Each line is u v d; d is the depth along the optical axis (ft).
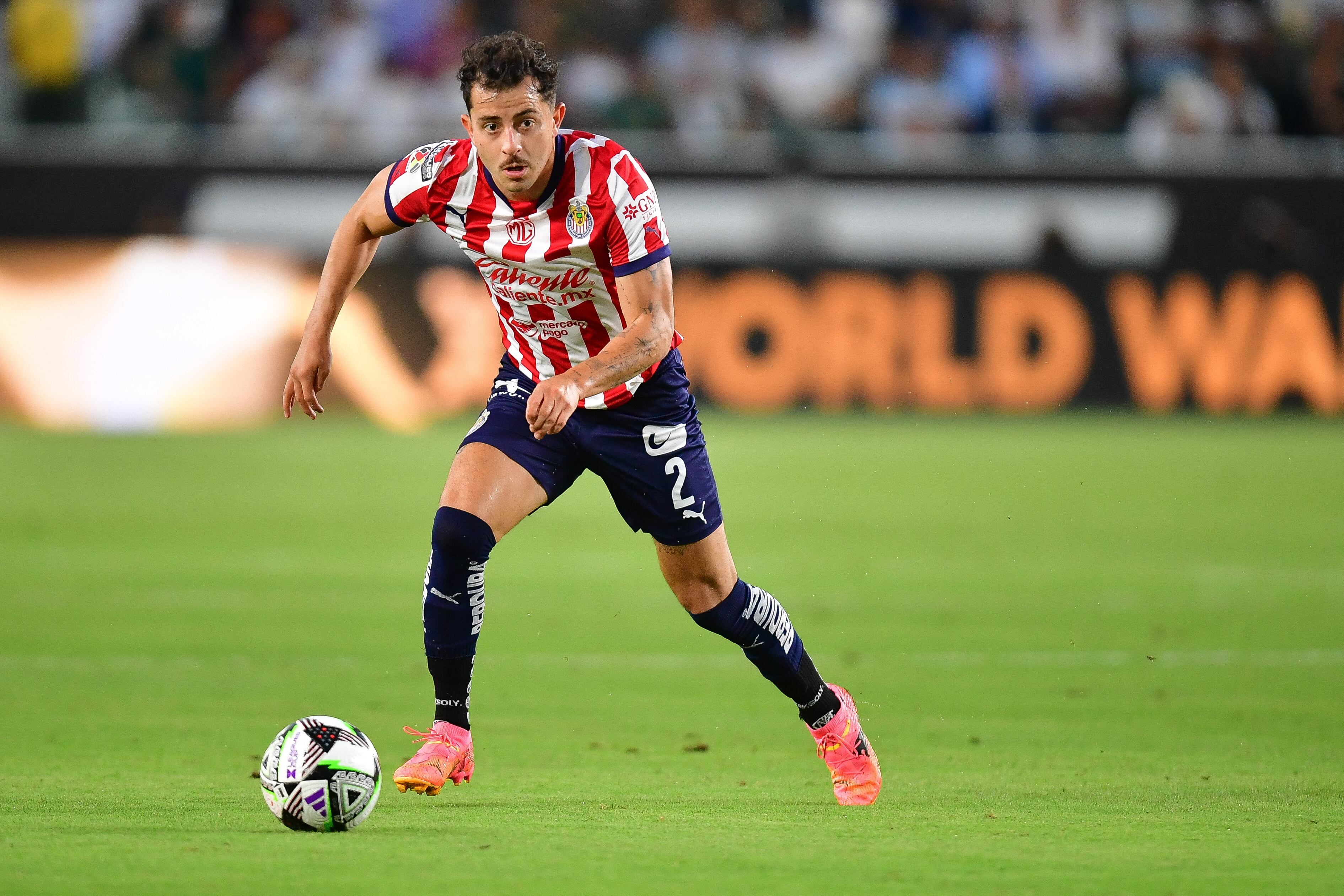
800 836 54.13
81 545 147.33
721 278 250.57
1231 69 290.35
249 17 284.41
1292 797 62.03
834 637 106.52
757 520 167.84
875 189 251.60
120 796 60.03
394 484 193.06
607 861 49.96
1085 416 257.14
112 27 278.05
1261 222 254.88
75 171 241.14
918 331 253.03
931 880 47.83
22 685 87.81
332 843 52.19
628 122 276.41
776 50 294.87
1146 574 135.54
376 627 108.88
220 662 96.02
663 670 95.81
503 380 62.80
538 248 58.95
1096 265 254.27
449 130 277.85
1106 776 66.54
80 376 243.81
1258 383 257.55
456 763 59.31
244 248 244.42
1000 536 158.61
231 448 226.79
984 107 287.69
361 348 246.68
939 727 78.54
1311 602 121.39
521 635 108.17
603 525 174.50
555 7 291.17
